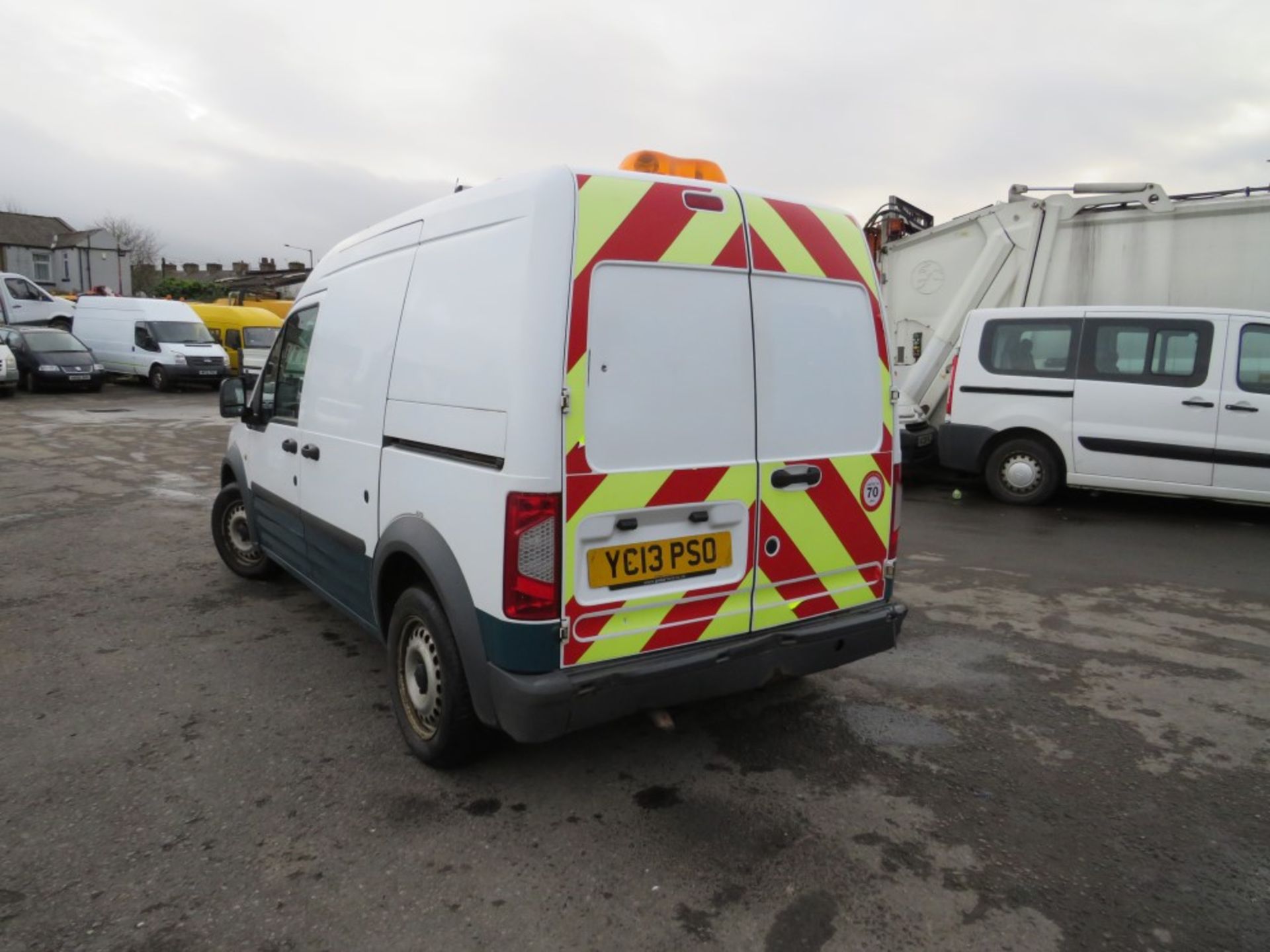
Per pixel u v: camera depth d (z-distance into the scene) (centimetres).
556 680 288
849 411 360
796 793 333
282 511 488
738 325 323
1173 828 311
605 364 291
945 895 273
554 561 285
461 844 298
